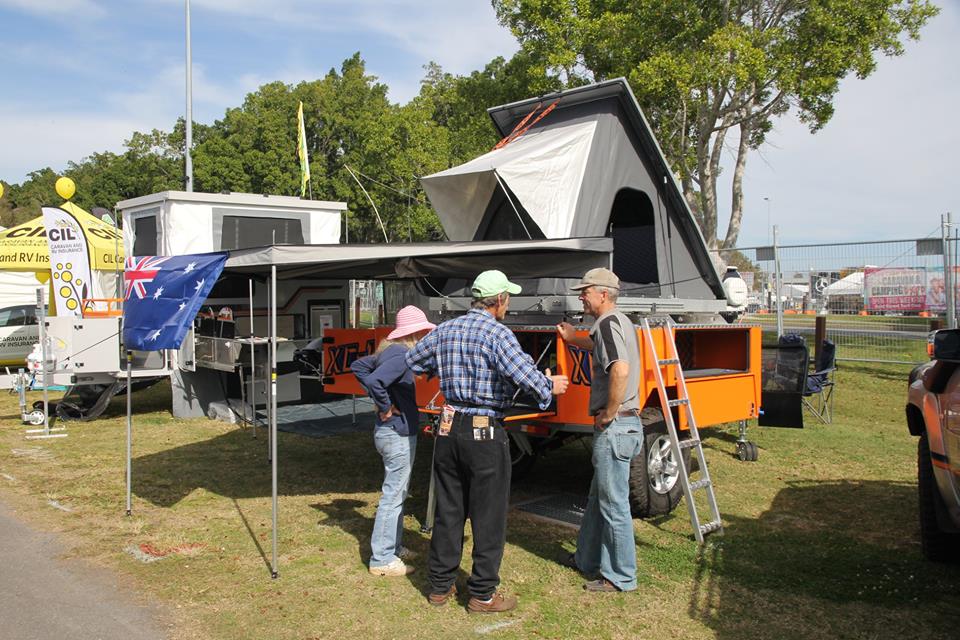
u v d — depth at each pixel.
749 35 14.55
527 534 5.22
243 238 10.59
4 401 11.62
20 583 4.32
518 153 6.32
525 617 3.89
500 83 19.28
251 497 6.14
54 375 9.39
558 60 15.84
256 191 33.03
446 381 3.98
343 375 6.95
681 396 5.22
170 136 40.56
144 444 8.30
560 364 5.08
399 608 3.99
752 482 6.58
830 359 9.34
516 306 6.17
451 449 3.94
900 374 12.33
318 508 5.83
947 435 4.11
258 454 7.77
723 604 4.03
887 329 11.60
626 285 6.77
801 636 3.66
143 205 10.52
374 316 11.76
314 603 4.05
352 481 6.67
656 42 15.25
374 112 33.34
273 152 32.12
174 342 4.71
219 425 9.48
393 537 4.46
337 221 11.56
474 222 6.61
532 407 5.37
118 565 4.59
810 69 15.17
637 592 4.19
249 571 4.50
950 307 10.81
